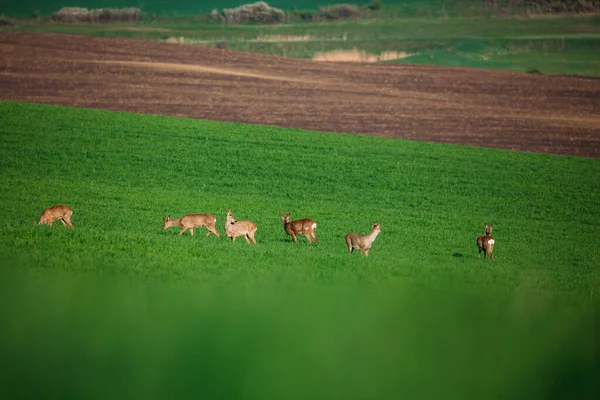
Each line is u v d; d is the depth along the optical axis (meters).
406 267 86.62
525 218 142.62
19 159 161.38
